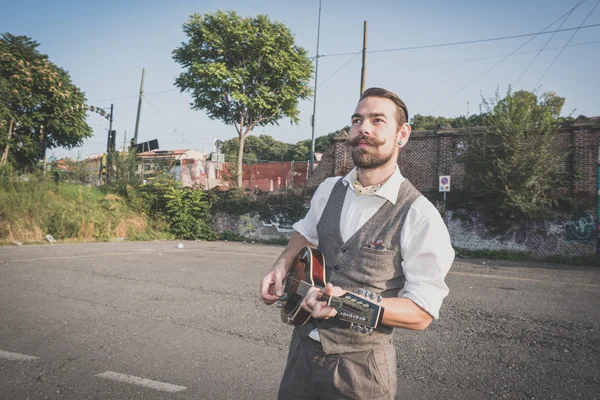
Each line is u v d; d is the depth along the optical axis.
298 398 1.29
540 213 14.93
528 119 15.10
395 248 1.24
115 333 4.16
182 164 29.17
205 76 23.58
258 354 3.70
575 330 4.66
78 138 26.73
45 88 24.12
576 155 15.13
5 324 4.34
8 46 23.17
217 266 9.02
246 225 19.41
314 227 1.53
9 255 9.76
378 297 1.09
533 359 3.72
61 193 16.02
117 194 18.42
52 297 5.55
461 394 3.00
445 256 1.17
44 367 3.29
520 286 7.77
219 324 4.54
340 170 20.16
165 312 4.96
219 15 23.91
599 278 9.73
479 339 4.26
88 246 12.88
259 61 24.66
